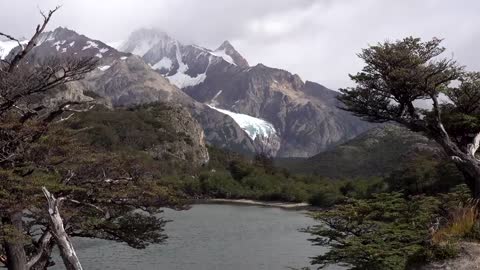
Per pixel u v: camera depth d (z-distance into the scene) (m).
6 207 14.34
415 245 19.22
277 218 80.12
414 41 24.02
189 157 165.62
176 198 19.64
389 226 21.34
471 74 25.14
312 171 192.62
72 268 7.60
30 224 17.50
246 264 41.72
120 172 18.03
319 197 104.19
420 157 54.97
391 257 19.33
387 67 24.02
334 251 21.81
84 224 17.77
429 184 45.75
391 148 186.62
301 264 41.44
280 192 117.56
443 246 8.59
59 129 17.31
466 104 26.08
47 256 17.53
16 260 15.89
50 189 15.19
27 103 17.28
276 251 47.94
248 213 89.25
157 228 20.20
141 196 18.05
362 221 22.69
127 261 41.31
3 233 14.55
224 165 187.62
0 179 14.41
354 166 190.88
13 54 18.70
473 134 25.84
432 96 23.88
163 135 159.75
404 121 25.05
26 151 16.19
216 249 48.38
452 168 42.34
